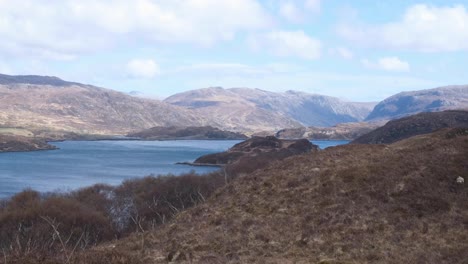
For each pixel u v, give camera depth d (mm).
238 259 17641
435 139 33656
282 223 22188
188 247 19844
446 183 23766
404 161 27609
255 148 161125
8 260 16625
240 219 23922
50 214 42312
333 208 22938
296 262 16781
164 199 54531
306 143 161750
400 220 20422
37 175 120125
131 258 18094
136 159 183125
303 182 27453
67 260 17016
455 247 16781
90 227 42594
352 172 27016
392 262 15836
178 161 170750
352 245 18125
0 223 41188
